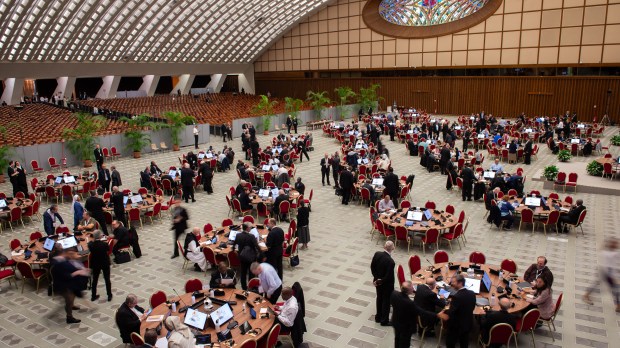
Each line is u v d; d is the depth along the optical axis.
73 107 40.94
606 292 10.00
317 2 47.12
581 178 19.41
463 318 7.34
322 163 19.98
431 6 42.84
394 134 31.73
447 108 43.75
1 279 11.02
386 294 8.68
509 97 40.00
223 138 32.25
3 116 35.25
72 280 9.09
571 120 33.31
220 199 18.19
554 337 8.35
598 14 34.28
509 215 13.89
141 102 48.00
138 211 14.46
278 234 10.20
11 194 19.02
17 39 36.34
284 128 37.88
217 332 7.26
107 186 18.12
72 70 43.19
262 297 8.41
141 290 10.56
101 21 37.84
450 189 18.75
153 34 42.44
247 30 49.62
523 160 24.11
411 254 12.34
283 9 46.62
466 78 41.94
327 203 17.38
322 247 12.97
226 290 8.79
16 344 8.45
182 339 6.50
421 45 43.62
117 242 12.11
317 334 8.59
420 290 7.88
